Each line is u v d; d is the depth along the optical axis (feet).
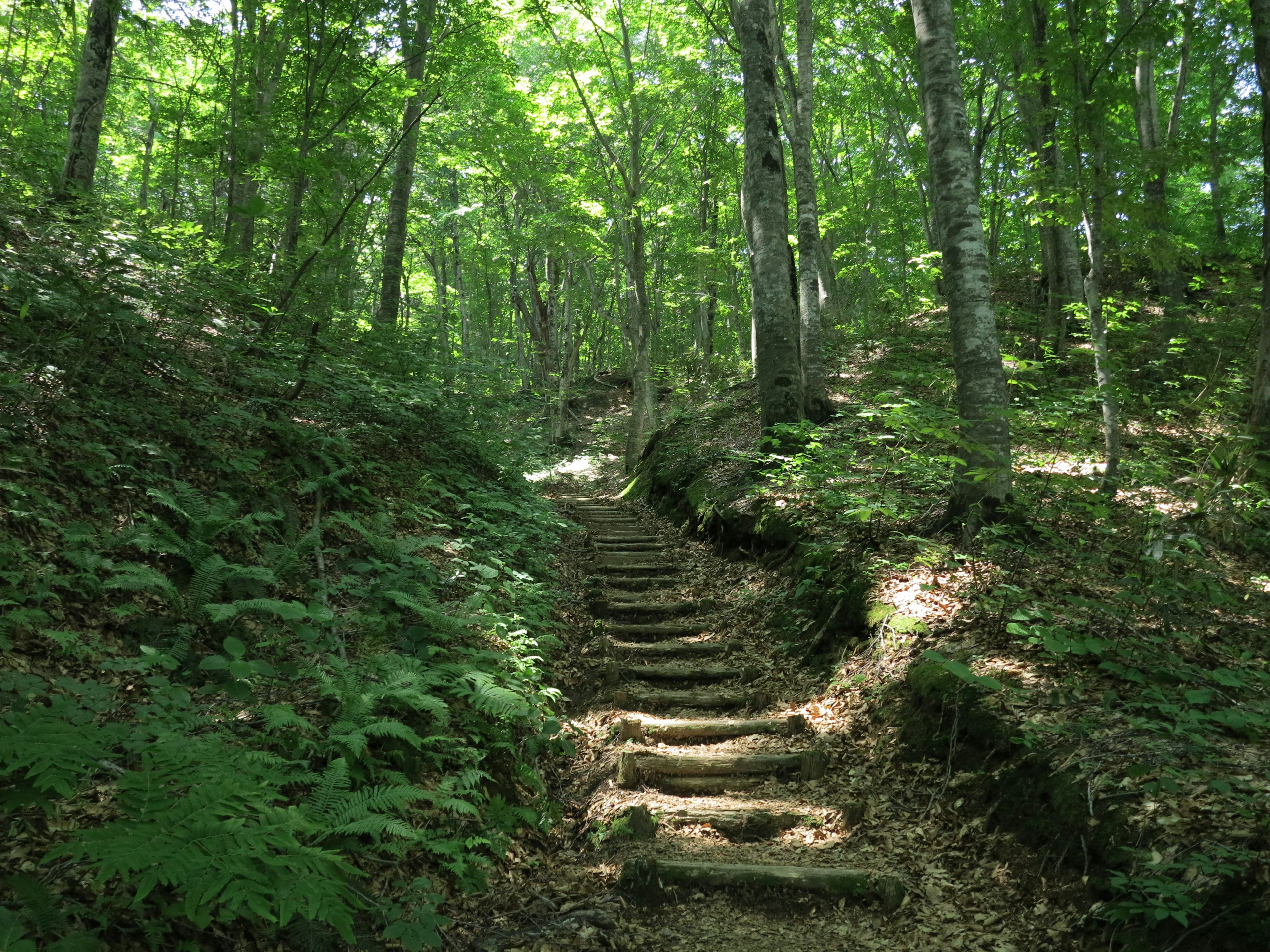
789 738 18.58
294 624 14.67
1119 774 12.50
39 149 30.45
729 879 13.12
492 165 64.59
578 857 14.69
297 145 31.24
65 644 11.20
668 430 51.60
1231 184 65.82
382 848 11.03
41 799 7.88
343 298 32.09
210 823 7.98
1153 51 43.50
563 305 98.43
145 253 22.27
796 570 25.81
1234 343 39.14
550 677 21.48
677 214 75.97
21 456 14.74
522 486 34.53
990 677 15.83
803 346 39.04
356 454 24.56
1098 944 10.68
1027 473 25.35
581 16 60.80
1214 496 23.06
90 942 7.50
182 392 20.56
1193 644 16.48
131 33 43.88
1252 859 10.01
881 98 59.36
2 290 18.47
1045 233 45.75
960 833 14.02
